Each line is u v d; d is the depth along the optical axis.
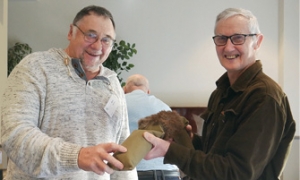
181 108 5.02
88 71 1.81
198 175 1.37
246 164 1.32
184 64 5.36
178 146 1.39
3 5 4.22
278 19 5.30
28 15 5.35
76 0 5.38
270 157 1.44
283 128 1.42
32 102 1.60
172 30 5.38
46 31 5.35
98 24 1.69
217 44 1.64
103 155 1.26
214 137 1.61
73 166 1.35
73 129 1.69
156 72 5.37
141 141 1.32
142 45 5.38
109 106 1.79
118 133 1.95
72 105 1.70
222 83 1.76
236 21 1.58
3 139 1.51
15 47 5.12
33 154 1.42
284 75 5.11
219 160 1.36
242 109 1.46
